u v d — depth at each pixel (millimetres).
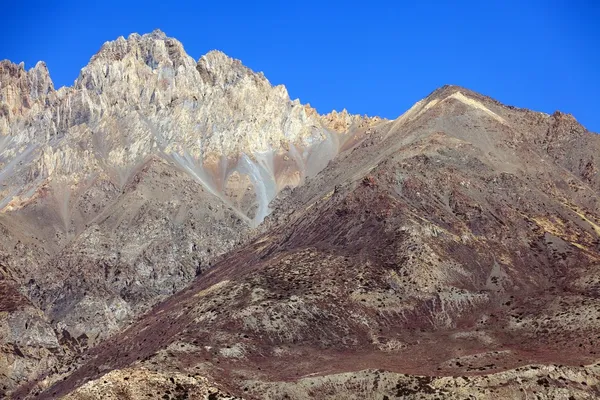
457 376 181500
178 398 174375
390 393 178500
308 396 179000
